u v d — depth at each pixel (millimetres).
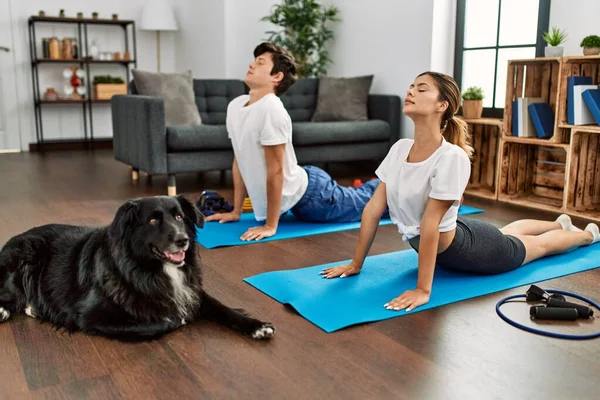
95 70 7016
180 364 1606
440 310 2014
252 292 2189
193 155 4211
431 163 2029
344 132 4691
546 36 3746
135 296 1683
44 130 6852
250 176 3064
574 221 3428
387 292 2160
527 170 4160
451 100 2014
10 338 1759
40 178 4742
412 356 1667
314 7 5547
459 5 4668
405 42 4938
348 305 2027
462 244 2217
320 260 2607
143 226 1662
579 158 3578
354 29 5504
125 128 4582
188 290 1801
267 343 1742
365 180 4723
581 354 1688
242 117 2957
